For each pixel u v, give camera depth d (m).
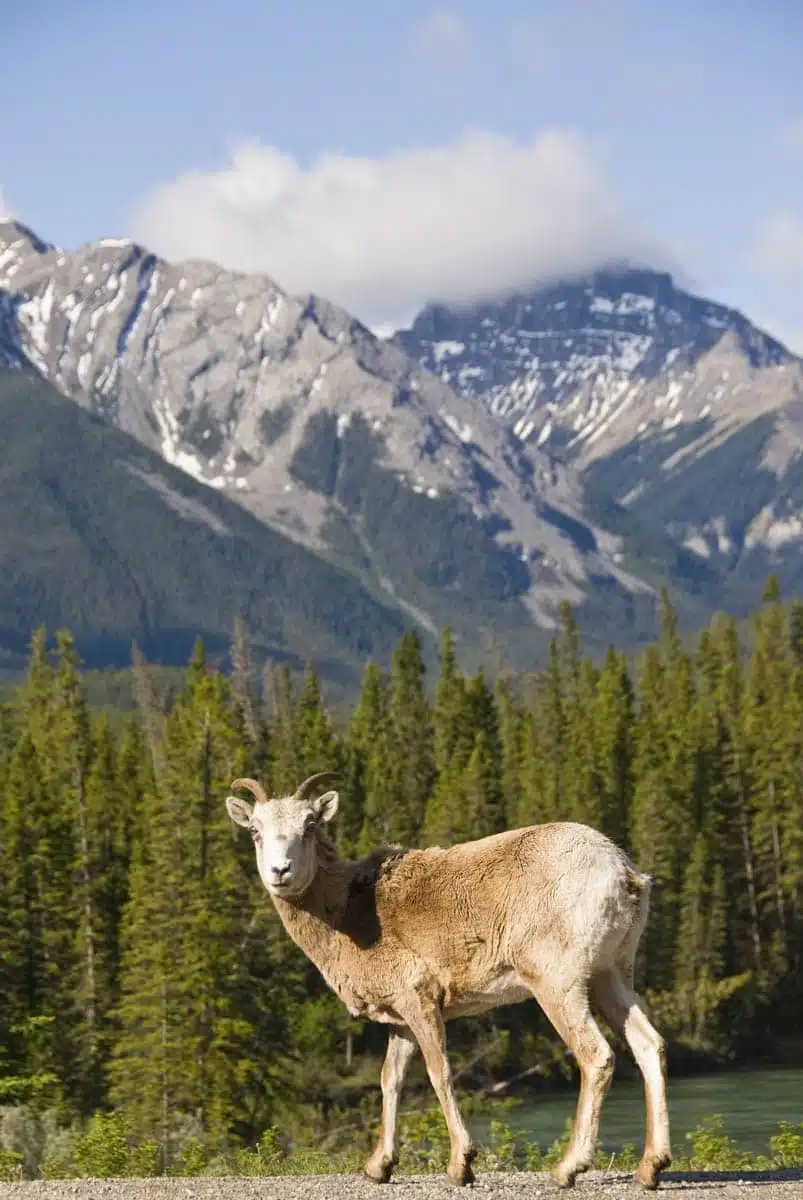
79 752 188.25
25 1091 98.50
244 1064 118.00
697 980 187.00
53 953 145.25
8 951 138.12
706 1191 26.48
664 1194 26.33
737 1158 42.69
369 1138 111.50
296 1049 138.62
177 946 121.88
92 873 164.88
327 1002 153.38
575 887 28.36
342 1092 144.00
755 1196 25.88
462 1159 28.20
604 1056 27.66
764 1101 112.69
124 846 180.75
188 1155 49.19
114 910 161.88
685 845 199.00
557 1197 26.23
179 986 118.88
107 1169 48.09
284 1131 121.12
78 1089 127.81
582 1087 27.73
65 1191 27.84
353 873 30.16
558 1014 28.19
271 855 29.50
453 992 29.38
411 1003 29.36
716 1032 178.50
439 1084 28.91
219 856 128.50
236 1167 47.66
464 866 29.55
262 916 129.12
